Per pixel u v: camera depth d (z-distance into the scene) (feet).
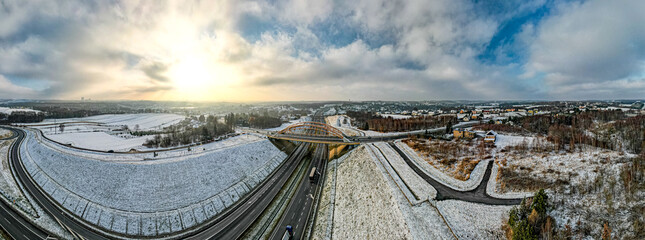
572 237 118.01
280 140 416.26
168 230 185.37
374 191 196.65
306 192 243.60
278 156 351.87
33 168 255.09
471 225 135.44
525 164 204.64
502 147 261.44
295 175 288.71
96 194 207.62
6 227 165.17
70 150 284.61
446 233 130.52
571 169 179.22
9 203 191.93
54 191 211.61
